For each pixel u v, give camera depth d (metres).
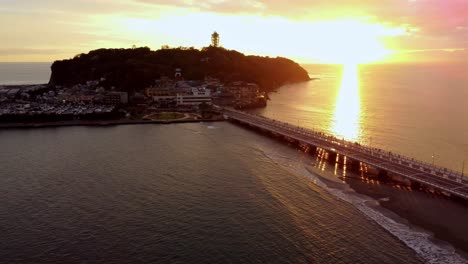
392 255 80.00
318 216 98.00
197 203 105.38
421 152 162.25
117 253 80.25
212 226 91.75
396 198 110.31
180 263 76.56
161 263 76.56
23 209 102.06
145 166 139.25
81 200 107.75
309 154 160.88
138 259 78.00
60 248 82.44
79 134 196.88
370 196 112.06
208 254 79.62
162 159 148.62
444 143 176.88
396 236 87.62
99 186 118.56
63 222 94.31
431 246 83.56
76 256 79.25
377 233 89.19
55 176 127.88
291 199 109.19
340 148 154.38
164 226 91.81
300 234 88.31
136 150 162.75
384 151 153.00
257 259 77.94
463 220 96.00
